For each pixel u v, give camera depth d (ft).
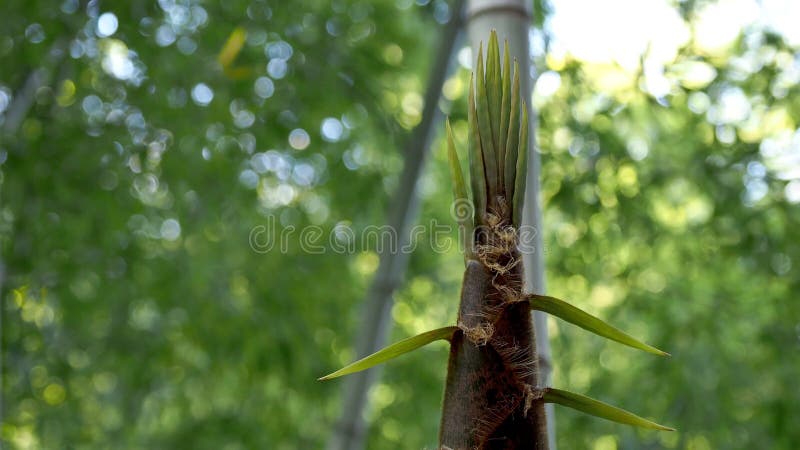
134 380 13.28
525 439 1.92
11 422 13.47
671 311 11.96
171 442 14.74
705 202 12.25
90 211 11.95
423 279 14.75
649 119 11.60
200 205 12.55
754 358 11.93
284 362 12.93
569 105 11.27
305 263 13.30
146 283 12.81
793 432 11.21
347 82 12.21
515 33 3.90
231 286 13.10
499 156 2.08
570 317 1.99
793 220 10.81
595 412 1.98
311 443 14.98
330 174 12.80
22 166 11.57
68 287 12.53
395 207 10.57
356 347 10.23
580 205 11.15
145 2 11.48
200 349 13.29
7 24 11.00
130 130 11.77
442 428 1.96
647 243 11.68
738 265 11.87
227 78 11.63
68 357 13.62
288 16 12.13
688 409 11.53
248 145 12.03
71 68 11.96
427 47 13.82
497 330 1.96
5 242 12.15
